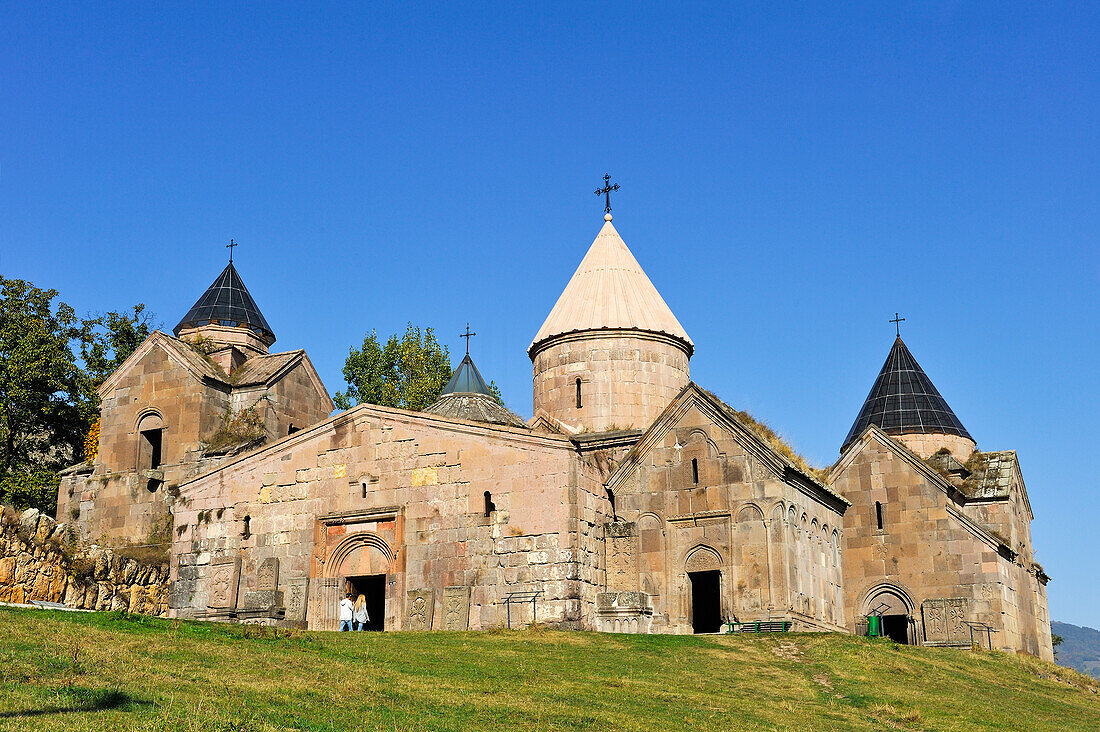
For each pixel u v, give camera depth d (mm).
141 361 48219
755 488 35719
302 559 38719
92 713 17109
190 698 18797
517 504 35938
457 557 36281
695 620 40500
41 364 50312
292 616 38031
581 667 25422
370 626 40219
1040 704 27453
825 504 39562
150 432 48156
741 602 34969
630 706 21594
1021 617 42594
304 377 49875
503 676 23609
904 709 24094
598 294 46750
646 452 37688
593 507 36469
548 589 34781
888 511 40969
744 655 28781
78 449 54000
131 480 46844
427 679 22594
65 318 54688
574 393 45500
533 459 36125
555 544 35125
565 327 46188
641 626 34844
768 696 24125
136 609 40969
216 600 39562
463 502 36688
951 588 39562
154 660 21484
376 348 69750
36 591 36406
